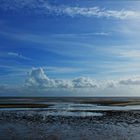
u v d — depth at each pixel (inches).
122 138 1047.6
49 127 1290.6
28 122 1456.7
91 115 1807.3
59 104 3284.9
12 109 2338.8
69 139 1021.8
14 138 1026.7
